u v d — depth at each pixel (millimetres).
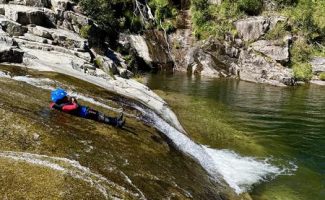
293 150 18094
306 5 49031
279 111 26734
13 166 6934
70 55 20297
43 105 10977
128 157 9516
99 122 11398
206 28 47781
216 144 17156
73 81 15789
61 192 6559
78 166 7730
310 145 19016
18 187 6359
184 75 41938
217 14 48906
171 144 13055
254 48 45031
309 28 48156
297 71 44250
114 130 11195
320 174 15328
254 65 43188
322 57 46156
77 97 13656
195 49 45375
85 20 28234
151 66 43062
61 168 7371
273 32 46062
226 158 15648
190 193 9484
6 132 8203
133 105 15961
